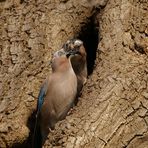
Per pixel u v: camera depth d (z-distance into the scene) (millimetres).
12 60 13969
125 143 11711
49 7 14695
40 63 13906
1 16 14742
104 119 11758
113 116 11828
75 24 14688
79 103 12039
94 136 11562
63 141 11469
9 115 13156
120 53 12750
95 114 11781
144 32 13195
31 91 13547
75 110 11922
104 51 12867
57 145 11492
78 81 13992
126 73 12320
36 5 14758
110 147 11602
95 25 14688
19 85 13594
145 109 12016
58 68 13359
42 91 13227
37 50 14078
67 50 13625
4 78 13719
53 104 13203
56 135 11586
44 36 14273
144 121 11945
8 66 13898
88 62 15164
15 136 12961
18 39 14273
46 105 13250
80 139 11492
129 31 13203
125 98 12031
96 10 14758
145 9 13625
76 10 14766
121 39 13031
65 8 14742
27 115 13320
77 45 13742
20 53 14055
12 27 14477
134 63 12516
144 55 12805
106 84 12156
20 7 14805
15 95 13438
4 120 13086
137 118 11938
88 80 12492
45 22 14477
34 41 14203
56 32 14406
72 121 11711
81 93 12562
